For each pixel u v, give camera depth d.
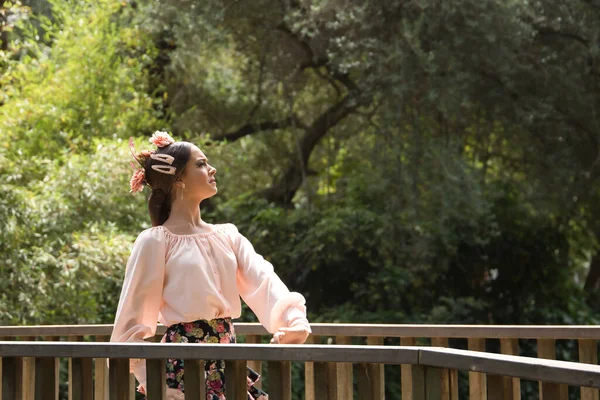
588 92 10.70
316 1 10.35
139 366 3.03
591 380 2.17
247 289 3.24
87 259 7.38
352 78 11.12
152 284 3.09
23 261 7.20
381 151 10.52
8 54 9.03
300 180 12.42
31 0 10.90
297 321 3.06
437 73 10.00
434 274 11.01
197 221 3.28
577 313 11.82
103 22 9.59
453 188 10.02
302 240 11.16
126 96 10.03
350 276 11.13
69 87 9.18
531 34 10.24
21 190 7.46
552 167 10.84
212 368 3.08
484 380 3.79
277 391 2.74
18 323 7.20
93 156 8.20
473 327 3.99
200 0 10.37
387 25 10.28
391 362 2.56
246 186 12.60
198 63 11.02
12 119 8.53
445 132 10.70
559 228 12.15
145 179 3.32
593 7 10.55
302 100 12.16
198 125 11.82
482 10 9.80
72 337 4.65
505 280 11.75
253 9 10.84
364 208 11.18
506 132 10.84
